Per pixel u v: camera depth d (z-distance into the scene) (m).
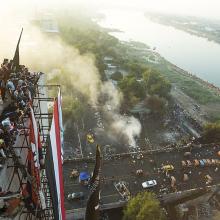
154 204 90.44
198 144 135.88
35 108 43.09
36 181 28.31
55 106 29.80
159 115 177.62
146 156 121.31
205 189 109.56
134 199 93.38
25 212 26.59
